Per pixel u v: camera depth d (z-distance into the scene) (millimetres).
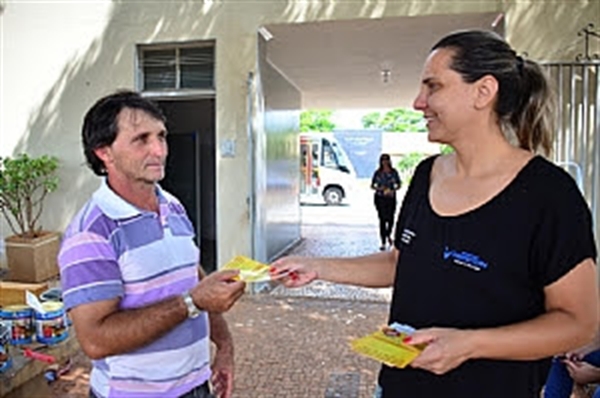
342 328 4500
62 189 6082
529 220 1080
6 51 6047
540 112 1210
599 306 1073
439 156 1390
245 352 3951
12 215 6199
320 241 9469
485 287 1109
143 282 1559
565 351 1050
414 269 1235
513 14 4793
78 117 5957
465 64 1143
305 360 3801
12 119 6121
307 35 5734
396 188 8430
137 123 1569
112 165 1591
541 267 1073
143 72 5855
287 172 8336
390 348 1087
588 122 4594
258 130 5582
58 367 3402
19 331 2268
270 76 6855
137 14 5695
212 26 5516
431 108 1197
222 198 5637
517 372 1136
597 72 4465
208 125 8242
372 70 7758
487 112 1169
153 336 1470
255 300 5340
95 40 5824
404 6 5039
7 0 5977
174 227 1712
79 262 1464
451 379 1164
